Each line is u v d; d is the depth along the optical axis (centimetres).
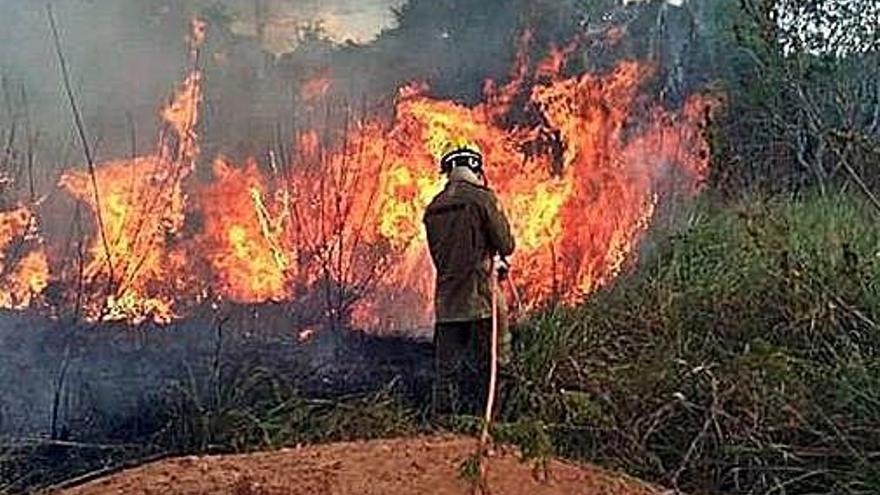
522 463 518
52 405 732
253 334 885
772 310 737
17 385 755
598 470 540
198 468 522
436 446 546
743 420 593
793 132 936
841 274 706
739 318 743
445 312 757
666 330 746
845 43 874
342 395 736
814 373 618
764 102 923
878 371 614
